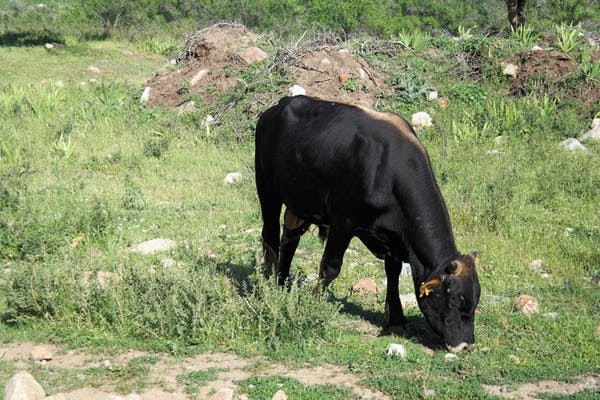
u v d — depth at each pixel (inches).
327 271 277.7
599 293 321.4
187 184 501.4
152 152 571.5
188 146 597.3
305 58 677.3
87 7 1328.7
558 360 254.7
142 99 714.8
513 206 441.4
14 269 318.3
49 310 284.2
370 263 364.8
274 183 304.8
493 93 665.0
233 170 536.7
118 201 451.5
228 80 689.0
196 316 266.7
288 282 319.6
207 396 224.5
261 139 308.7
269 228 322.7
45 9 1429.6
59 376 237.1
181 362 250.2
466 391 226.4
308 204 288.7
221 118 638.5
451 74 698.8
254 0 1243.8
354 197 266.7
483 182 476.7
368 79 677.3
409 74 683.4
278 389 225.9
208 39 743.7
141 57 1108.5
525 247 378.6
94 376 237.5
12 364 245.6
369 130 266.8
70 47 1127.6
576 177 482.3
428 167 262.1
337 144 271.1
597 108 620.4
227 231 407.2
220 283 295.9
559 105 631.8
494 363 250.5
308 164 280.1
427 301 254.5
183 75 728.3
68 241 371.2
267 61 685.9
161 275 287.0
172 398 223.1
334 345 266.2
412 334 280.1
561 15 1055.0
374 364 247.6
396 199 260.8
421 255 258.1
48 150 570.3
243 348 259.3
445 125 605.6
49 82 816.3
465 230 408.2
